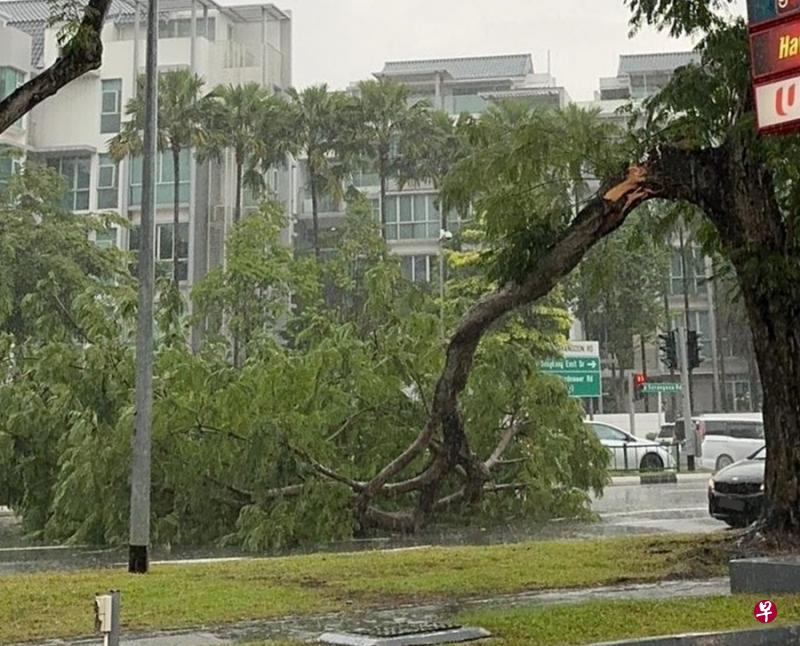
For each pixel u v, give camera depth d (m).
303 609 10.45
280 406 18.58
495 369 20.84
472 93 73.69
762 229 13.75
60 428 20.28
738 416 35.28
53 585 11.87
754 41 10.99
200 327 33.59
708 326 65.12
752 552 13.37
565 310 41.19
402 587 11.76
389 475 18.25
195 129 46.81
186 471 18.44
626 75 72.69
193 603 10.70
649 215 16.36
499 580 12.17
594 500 26.38
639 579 12.16
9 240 36.81
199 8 58.78
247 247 34.47
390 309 22.61
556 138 14.85
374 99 50.84
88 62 10.27
